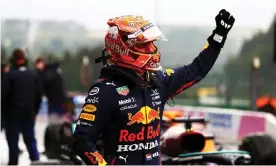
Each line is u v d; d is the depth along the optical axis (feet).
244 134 65.92
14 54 44.42
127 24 16.60
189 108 81.30
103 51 17.47
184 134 31.22
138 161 16.88
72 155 39.14
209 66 18.16
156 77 17.46
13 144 44.19
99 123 16.44
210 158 29.32
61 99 74.59
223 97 104.88
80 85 119.75
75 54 125.70
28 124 44.73
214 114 72.33
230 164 28.66
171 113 36.63
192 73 18.02
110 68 16.76
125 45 16.52
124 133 16.69
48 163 31.19
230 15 17.85
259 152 33.68
